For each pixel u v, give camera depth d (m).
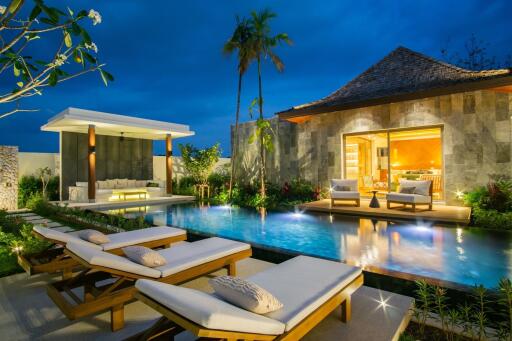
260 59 10.48
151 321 2.52
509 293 2.20
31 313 2.66
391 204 8.63
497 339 2.19
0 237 4.71
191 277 2.92
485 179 7.58
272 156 11.78
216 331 1.52
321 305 2.12
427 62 9.77
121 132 12.33
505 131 7.34
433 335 2.37
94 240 3.46
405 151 11.03
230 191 11.66
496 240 5.20
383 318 2.50
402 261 4.18
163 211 9.42
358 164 10.95
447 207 7.76
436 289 2.57
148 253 2.79
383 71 10.55
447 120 8.09
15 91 2.00
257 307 1.79
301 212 8.52
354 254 4.55
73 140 11.90
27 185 11.03
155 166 14.93
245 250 3.56
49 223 6.98
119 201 10.78
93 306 2.30
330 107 9.19
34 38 2.01
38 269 3.30
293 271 2.61
